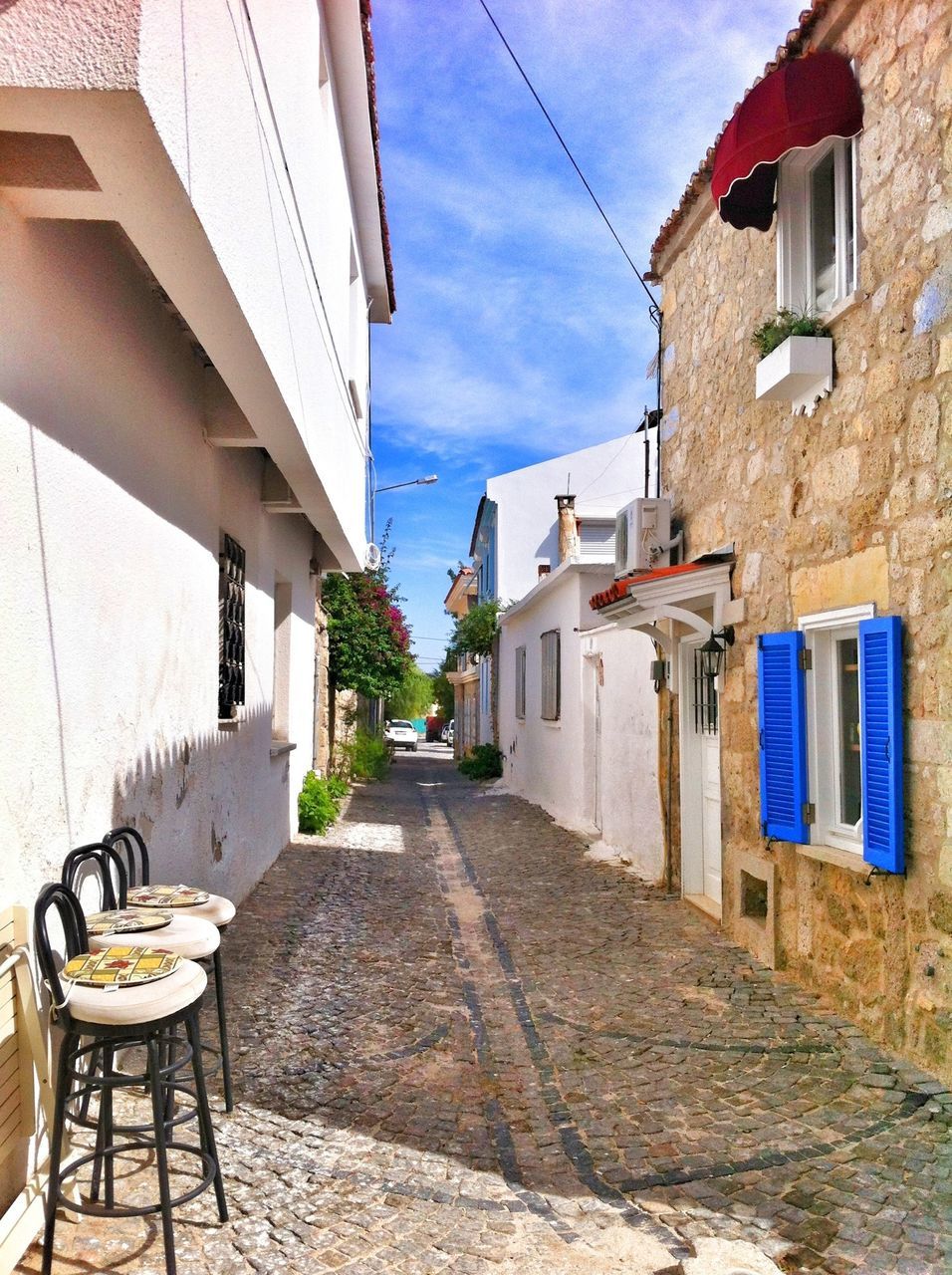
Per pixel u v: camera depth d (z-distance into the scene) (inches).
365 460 428.1
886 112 170.7
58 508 120.7
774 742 211.2
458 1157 128.1
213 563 218.1
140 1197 112.5
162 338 170.9
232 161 133.5
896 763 160.1
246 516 266.5
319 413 240.4
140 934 115.9
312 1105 142.7
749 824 234.7
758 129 187.8
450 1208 114.9
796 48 199.6
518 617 677.3
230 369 165.6
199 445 202.5
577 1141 133.6
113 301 142.8
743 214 221.3
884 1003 168.1
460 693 1378.0
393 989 201.6
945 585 150.5
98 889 137.4
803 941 203.3
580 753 464.1
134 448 154.2
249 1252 103.4
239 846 261.1
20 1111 102.8
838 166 194.1
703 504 276.8
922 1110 142.0
